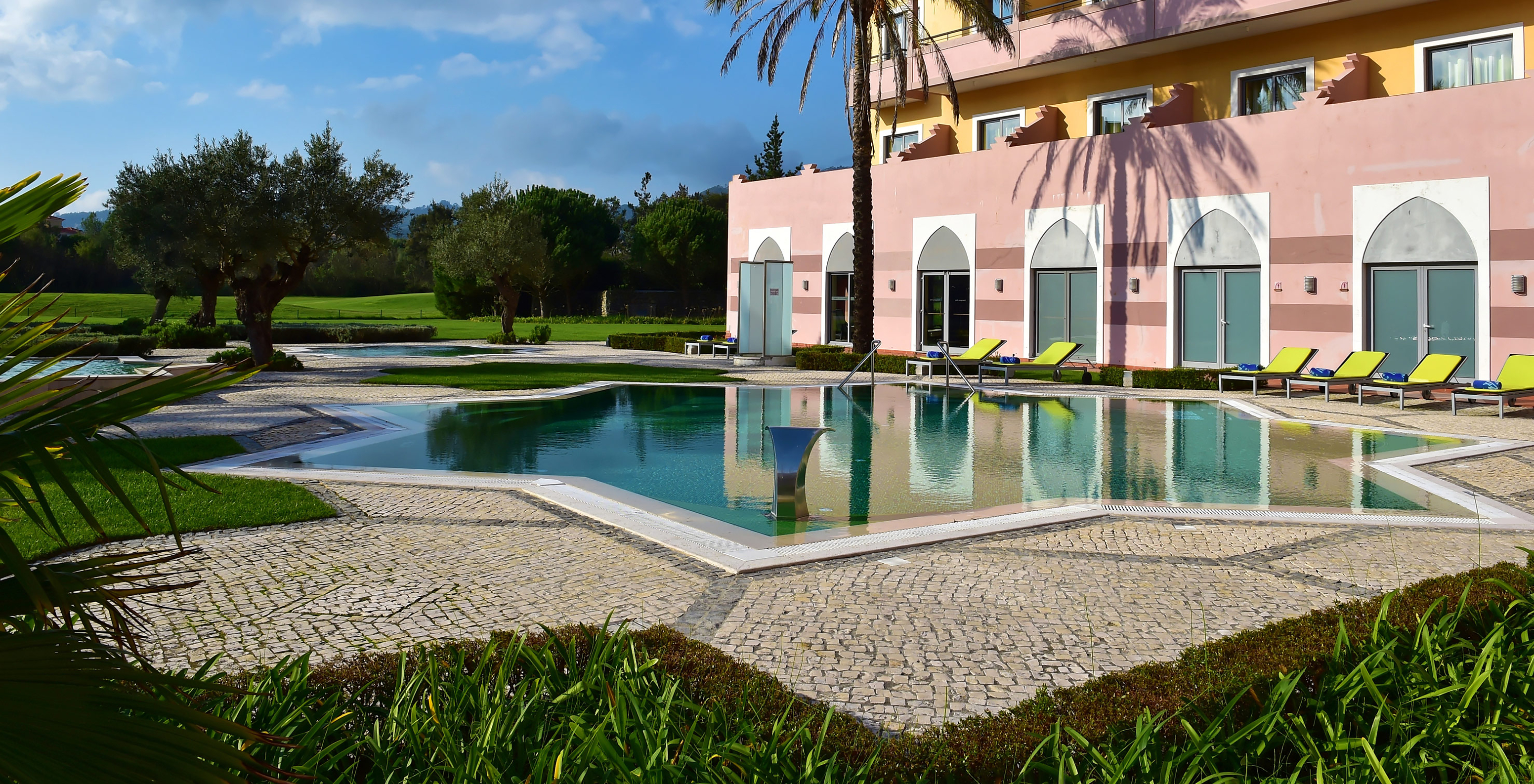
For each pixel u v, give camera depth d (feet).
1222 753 9.27
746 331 83.15
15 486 5.10
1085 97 76.38
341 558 19.94
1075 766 8.82
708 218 208.95
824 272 88.12
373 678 10.66
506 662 10.21
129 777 4.85
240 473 30.04
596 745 8.16
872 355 61.46
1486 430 40.57
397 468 32.09
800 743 9.39
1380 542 21.74
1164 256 64.90
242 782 5.41
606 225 212.84
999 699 12.75
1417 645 11.43
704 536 21.98
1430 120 52.90
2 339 5.40
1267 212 59.72
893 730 11.69
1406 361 54.85
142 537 20.95
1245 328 61.77
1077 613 16.46
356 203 74.23
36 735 4.68
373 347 108.78
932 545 21.56
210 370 5.72
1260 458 35.06
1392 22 60.49
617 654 11.63
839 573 19.08
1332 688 10.57
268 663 13.78
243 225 70.69
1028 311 72.95
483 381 62.59
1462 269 52.39
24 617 6.25
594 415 47.83
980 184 75.61
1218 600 17.20
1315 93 57.82
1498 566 15.21
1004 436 41.29
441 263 149.79
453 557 20.12
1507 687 10.66
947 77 71.36
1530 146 49.42
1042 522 23.76
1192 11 64.90
